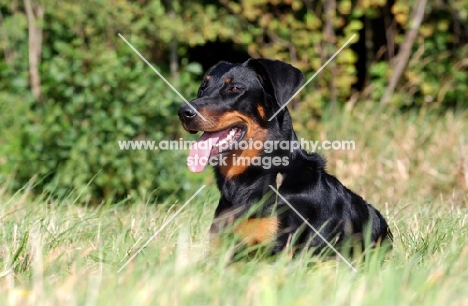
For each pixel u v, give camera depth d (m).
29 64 14.45
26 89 14.09
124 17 14.41
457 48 18.12
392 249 7.61
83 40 14.31
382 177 13.28
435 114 16.25
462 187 12.70
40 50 14.72
